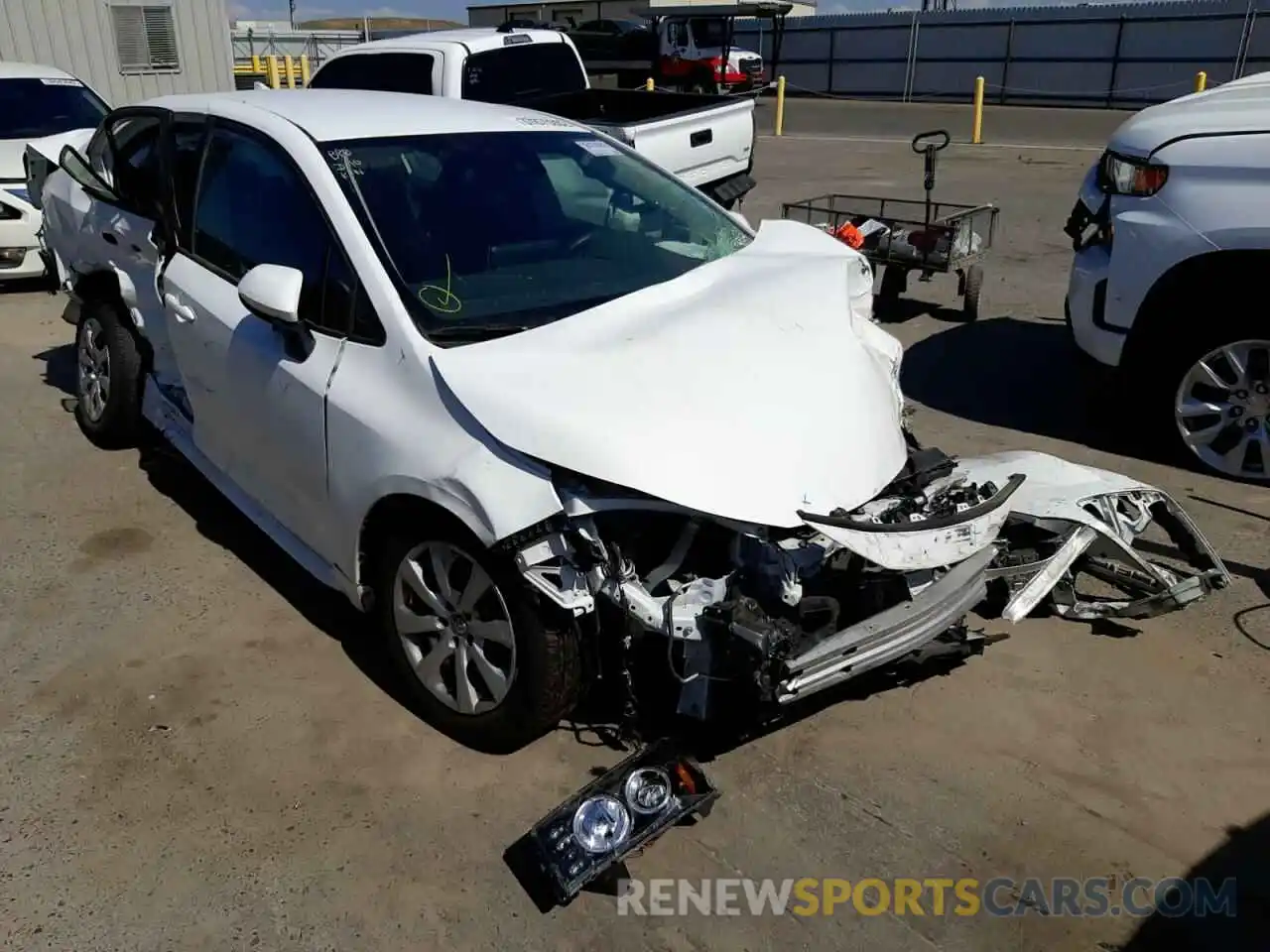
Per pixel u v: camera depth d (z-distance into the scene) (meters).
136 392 5.02
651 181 4.27
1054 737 3.24
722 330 3.24
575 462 2.72
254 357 3.61
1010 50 28.02
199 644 3.74
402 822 2.92
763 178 14.02
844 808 2.96
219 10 16.27
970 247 7.07
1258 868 2.76
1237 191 4.57
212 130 4.13
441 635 3.17
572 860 2.67
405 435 3.02
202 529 4.57
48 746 3.21
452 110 4.13
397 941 2.56
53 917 2.61
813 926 2.60
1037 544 3.76
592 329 3.21
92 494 4.89
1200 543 3.83
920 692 3.46
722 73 23.83
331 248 3.40
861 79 30.69
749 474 2.81
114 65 15.40
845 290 3.71
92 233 4.95
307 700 3.43
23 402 6.09
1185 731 3.26
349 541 3.32
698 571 2.91
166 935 2.57
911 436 3.81
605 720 3.29
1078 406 5.86
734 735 3.22
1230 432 4.91
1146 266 4.86
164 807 2.97
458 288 3.32
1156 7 25.69
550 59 8.86
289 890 2.70
